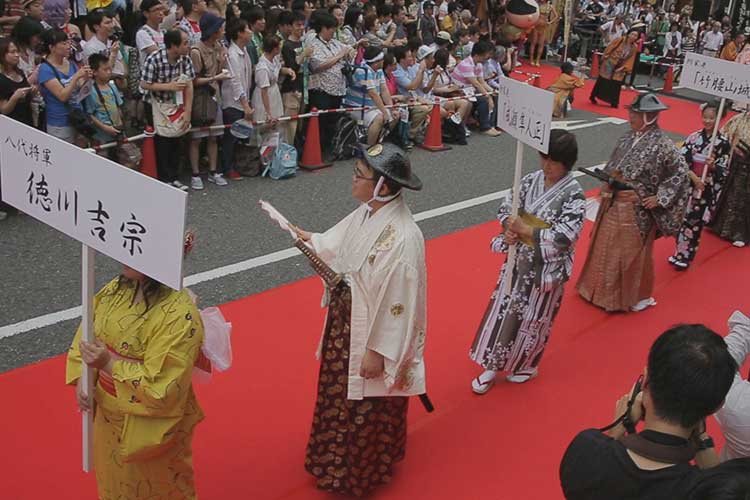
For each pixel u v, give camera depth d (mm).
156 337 2445
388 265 2955
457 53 12617
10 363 4164
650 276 5531
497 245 4266
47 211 2457
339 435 3248
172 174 7324
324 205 7227
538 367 4676
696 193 6137
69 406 3846
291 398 4090
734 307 5789
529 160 9617
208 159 7570
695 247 6402
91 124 6562
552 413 4172
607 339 5113
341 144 8727
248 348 4547
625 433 2121
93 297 2457
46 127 6375
